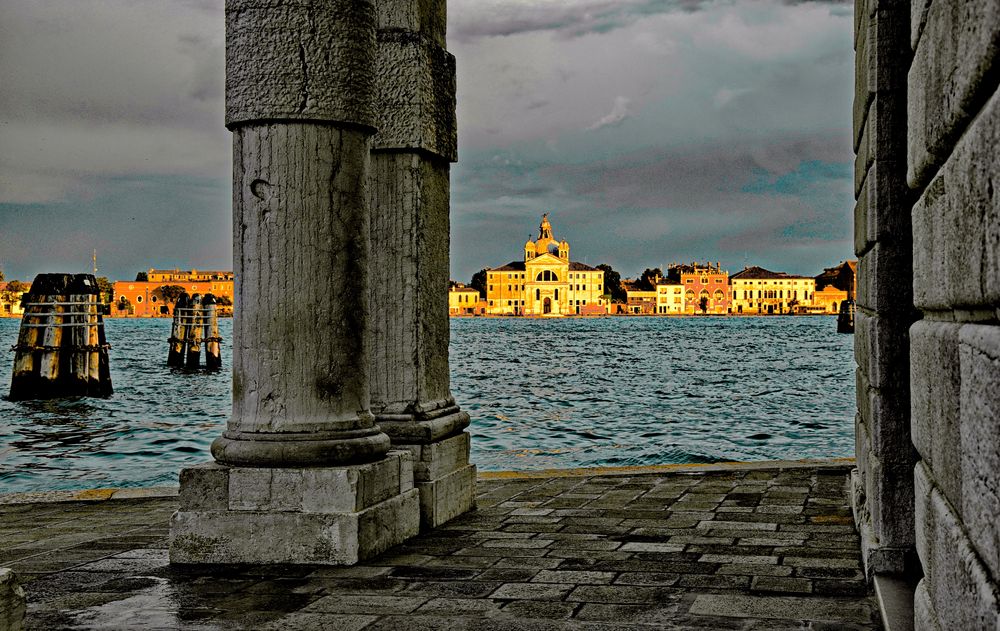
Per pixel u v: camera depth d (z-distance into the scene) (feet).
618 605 17.39
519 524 26.09
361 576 20.16
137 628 16.65
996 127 6.65
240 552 21.63
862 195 21.18
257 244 22.25
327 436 22.08
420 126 26.84
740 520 25.94
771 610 16.79
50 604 18.37
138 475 60.23
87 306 135.03
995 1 6.41
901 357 18.10
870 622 15.94
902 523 17.93
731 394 125.18
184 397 134.92
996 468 6.81
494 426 87.51
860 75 21.62
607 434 80.69
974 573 7.49
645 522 25.96
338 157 22.43
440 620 16.72
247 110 22.07
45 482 57.47
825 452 68.74
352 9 22.44
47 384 131.44
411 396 26.61
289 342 22.17
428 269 27.48
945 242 9.03
